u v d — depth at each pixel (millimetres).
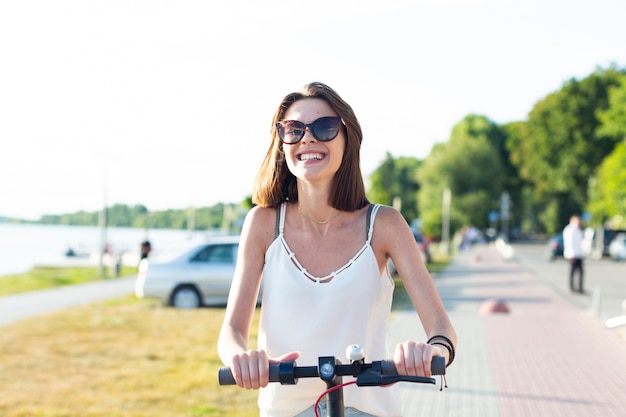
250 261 2674
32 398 7406
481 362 9945
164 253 17453
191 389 7848
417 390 8266
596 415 7246
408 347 2150
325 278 2537
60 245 59281
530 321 14211
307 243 2605
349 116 2643
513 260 42344
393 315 14453
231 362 2195
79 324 13148
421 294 2590
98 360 9531
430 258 37688
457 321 14172
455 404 7637
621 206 37406
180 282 16266
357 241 2598
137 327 12750
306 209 2619
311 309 2531
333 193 2592
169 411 6918
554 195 75688
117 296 19328
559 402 7730
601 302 18031
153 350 10320
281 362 2205
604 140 64188
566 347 11164
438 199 76500
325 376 2150
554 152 66875
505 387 8430
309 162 2559
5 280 24719
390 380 2162
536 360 10094
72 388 7871
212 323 13305
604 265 39219
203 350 10320
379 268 2637
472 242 66000
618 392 8203
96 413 6805
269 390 2600
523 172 72625
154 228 73875
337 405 2248
